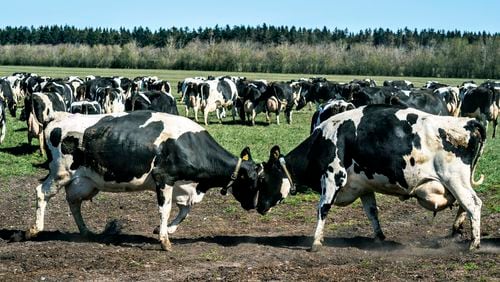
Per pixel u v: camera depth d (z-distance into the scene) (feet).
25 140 80.43
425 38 548.72
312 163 34.12
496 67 387.55
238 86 135.95
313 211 43.42
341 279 27.43
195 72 388.78
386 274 28.17
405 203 45.91
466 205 31.53
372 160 32.55
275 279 27.45
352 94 102.22
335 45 495.41
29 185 52.21
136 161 33.19
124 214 42.50
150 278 27.71
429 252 32.55
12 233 36.63
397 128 32.17
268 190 34.99
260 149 74.64
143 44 602.85
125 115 34.22
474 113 98.32
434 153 31.68
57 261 30.14
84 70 383.86
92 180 34.37
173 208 43.91
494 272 28.19
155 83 143.95
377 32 570.87
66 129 34.12
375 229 34.91
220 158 33.96
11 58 476.95
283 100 110.52
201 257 31.37
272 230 38.45
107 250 32.53
